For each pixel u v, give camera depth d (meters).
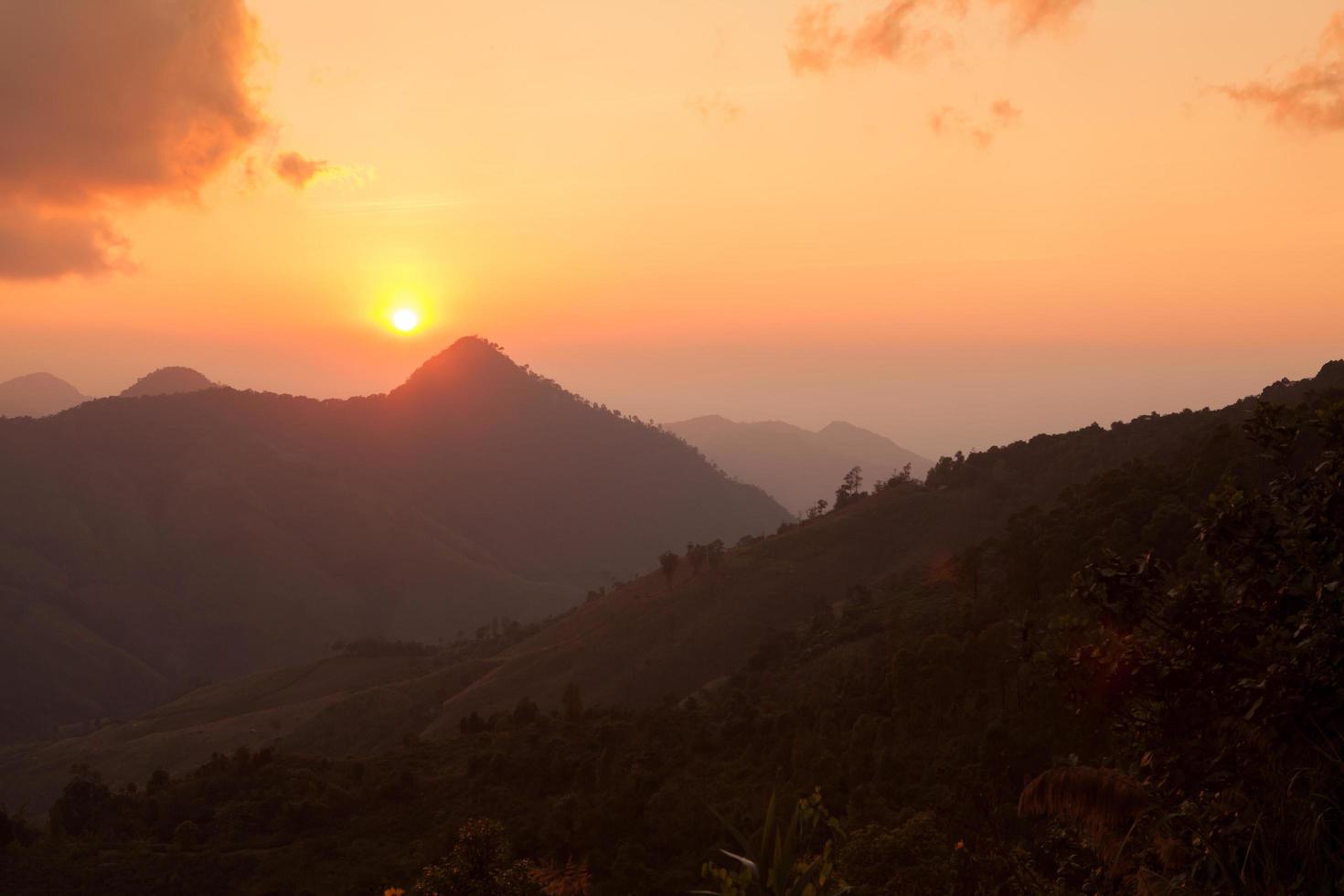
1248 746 6.28
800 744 52.62
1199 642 6.71
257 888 53.22
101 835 64.31
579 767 63.31
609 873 43.38
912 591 114.25
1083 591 7.36
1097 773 6.80
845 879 17.55
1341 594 6.29
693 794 47.28
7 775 163.75
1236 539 7.01
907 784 40.59
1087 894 7.01
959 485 169.25
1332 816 5.60
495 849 18.83
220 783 71.50
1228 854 5.87
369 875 52.56
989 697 48.81
